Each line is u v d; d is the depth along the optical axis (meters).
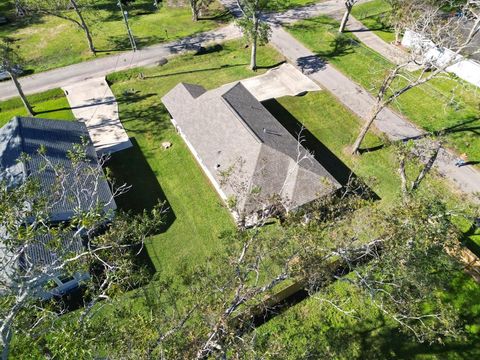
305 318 27.17
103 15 63.75
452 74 35.06
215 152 34.69
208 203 34.69
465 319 26.78
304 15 60.38
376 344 25.91
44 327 17.28
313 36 55.69
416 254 19.58
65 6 54.50
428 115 42.41
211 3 65.12
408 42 51.94
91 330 17.03
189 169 37.81
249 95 40.44
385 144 34.78
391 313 22.30
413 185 27.72
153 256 30.98
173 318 20.16
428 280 21.05
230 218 33.38
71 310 27.14
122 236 19.75
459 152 38.34
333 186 25.92
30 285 16.28
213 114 36.84
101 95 47.16
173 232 32.69
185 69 51.12
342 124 42.22
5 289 16.34
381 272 21.27
